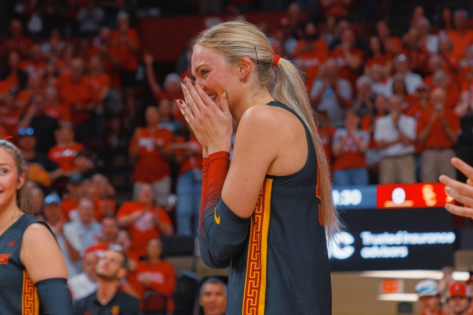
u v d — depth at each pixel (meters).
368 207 9.27
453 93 13.83
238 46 2.90
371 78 14.68
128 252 10.80
